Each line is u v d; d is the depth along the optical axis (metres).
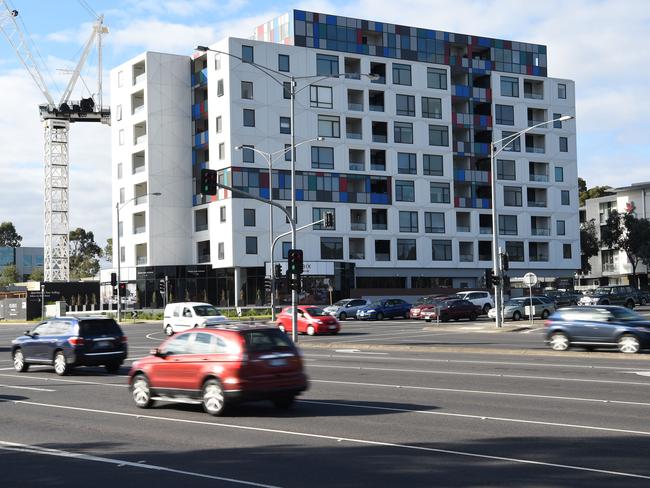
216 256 72.19
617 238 96.50
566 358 24.64
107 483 8.75
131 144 77.75
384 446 10.64
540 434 11.33
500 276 42.53
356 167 76.31
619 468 9.04
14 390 18.62
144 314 69.06
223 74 71.06
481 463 9.45
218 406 13.82
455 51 83.31
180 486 8.53
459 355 27.33
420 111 79.56
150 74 75.38
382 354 28.56
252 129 71.31
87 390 18.45
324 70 75.00
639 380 18.14
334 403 15.19
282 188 72.50
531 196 85.75
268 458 9.98
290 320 42.66
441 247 80.12
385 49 78.44
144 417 13.95
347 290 74.00
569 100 87.44
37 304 77.56
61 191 107.88
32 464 9.88
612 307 26.42
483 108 83.75
